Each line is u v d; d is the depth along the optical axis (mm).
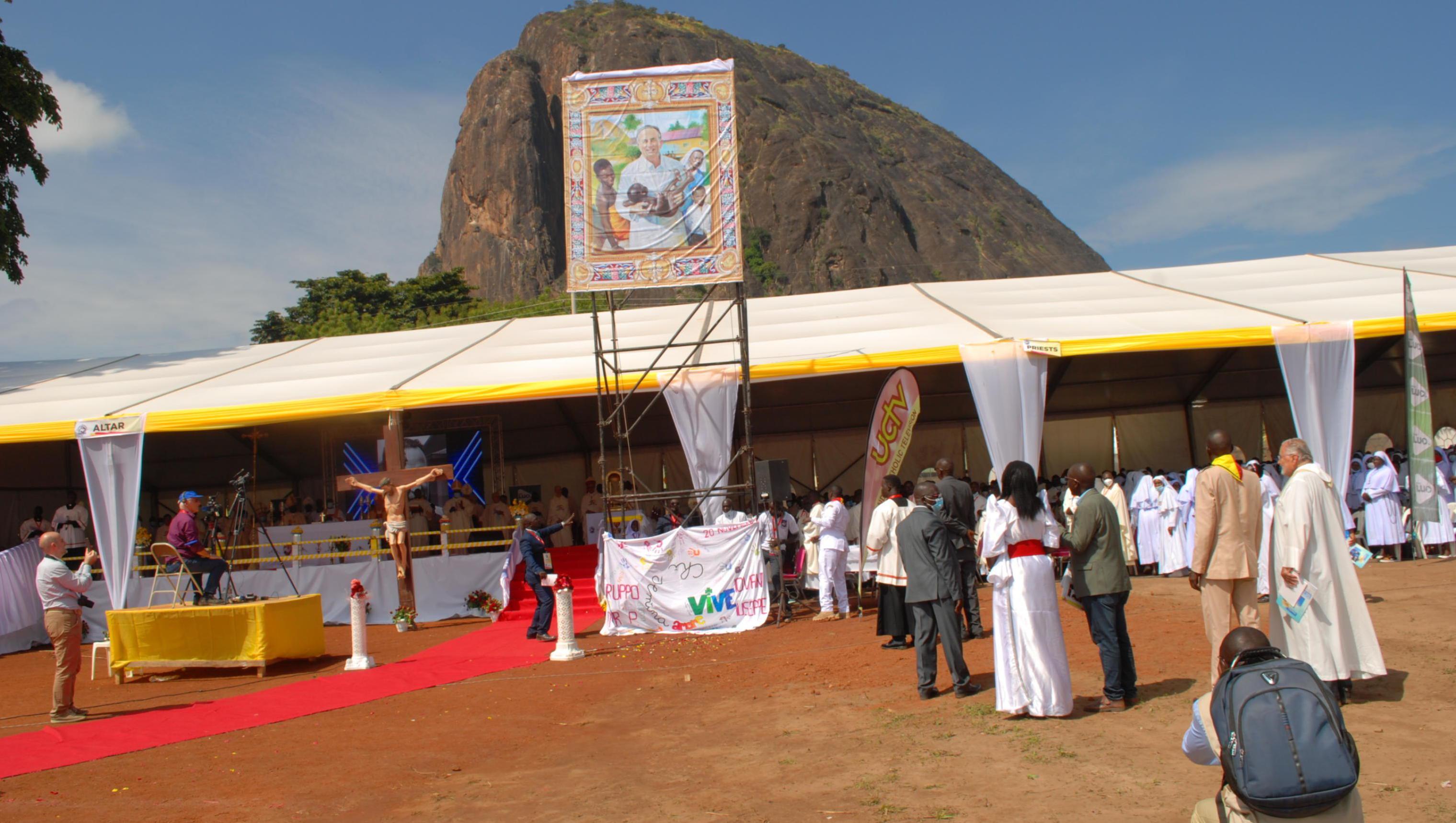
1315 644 6074
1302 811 3100
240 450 21125
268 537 15180
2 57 18438
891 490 9805
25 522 18359
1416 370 13250
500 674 10453
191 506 13055
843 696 7930
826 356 15305
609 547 12781
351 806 6043
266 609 11156
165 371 19719
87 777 7105
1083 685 7352
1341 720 3174
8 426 15609
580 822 5398
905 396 12258
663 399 18500
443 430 20219
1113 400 21438
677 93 13133
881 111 141875
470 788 6293
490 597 15055
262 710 9172
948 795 5242
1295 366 14891
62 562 9195
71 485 21125
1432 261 20297
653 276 13062
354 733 8078
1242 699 3250
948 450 21859
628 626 12617
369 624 15203
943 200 127875
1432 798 4602
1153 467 21891
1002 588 6582
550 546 17609
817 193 107625
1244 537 6324
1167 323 16078
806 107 126062
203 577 14969
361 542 15922
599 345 13742
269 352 21297
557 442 21938
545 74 116938
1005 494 6715
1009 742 6055
